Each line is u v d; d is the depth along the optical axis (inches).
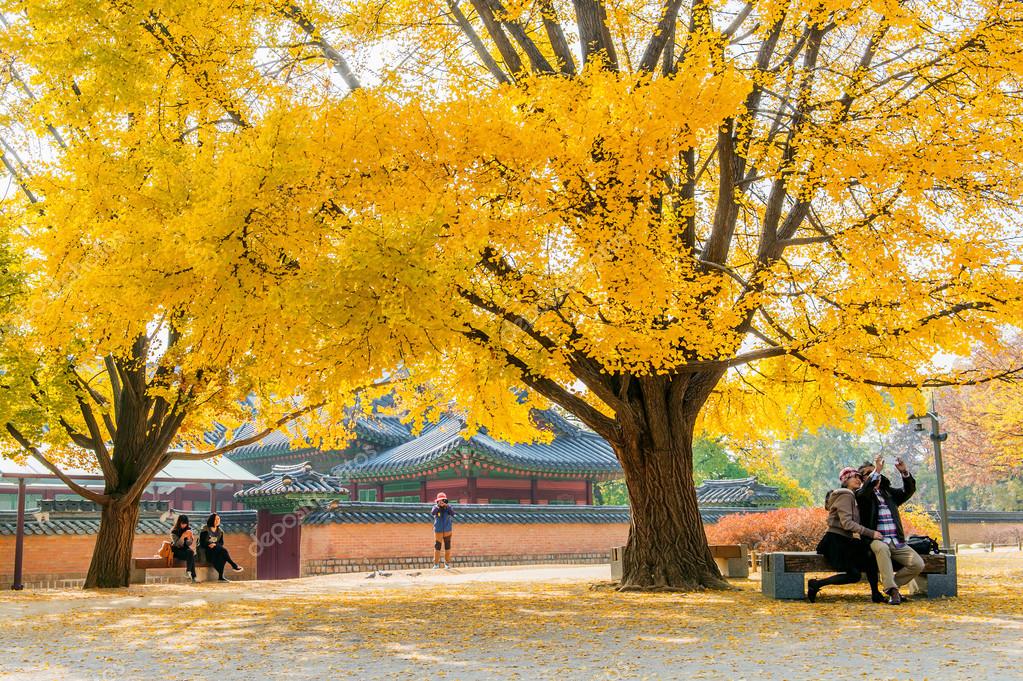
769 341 486.9
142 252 304.2
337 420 584.4
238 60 366.3
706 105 327.6
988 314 368.5
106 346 337.7
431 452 1029.8
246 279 299.4
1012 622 295.4
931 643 251.9
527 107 351.3
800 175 391.5
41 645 295.6
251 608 412.2
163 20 353.1
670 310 348.2
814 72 435.2
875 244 368.5
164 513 890.1
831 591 429.7
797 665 221.0
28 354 472.1
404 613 371.2
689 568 446.6
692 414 468.8
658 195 376.2
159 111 354.6
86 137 358.6
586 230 338.0
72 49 332.8
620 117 333.4
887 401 487.2
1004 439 1091.9
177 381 529.3
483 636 290.2
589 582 536.1
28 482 1151.0
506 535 962.1
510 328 368.5
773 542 639.1
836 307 397.7
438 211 298.0
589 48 429.4
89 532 827.4
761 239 451.5
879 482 377.7
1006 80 381.1
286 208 309.7
